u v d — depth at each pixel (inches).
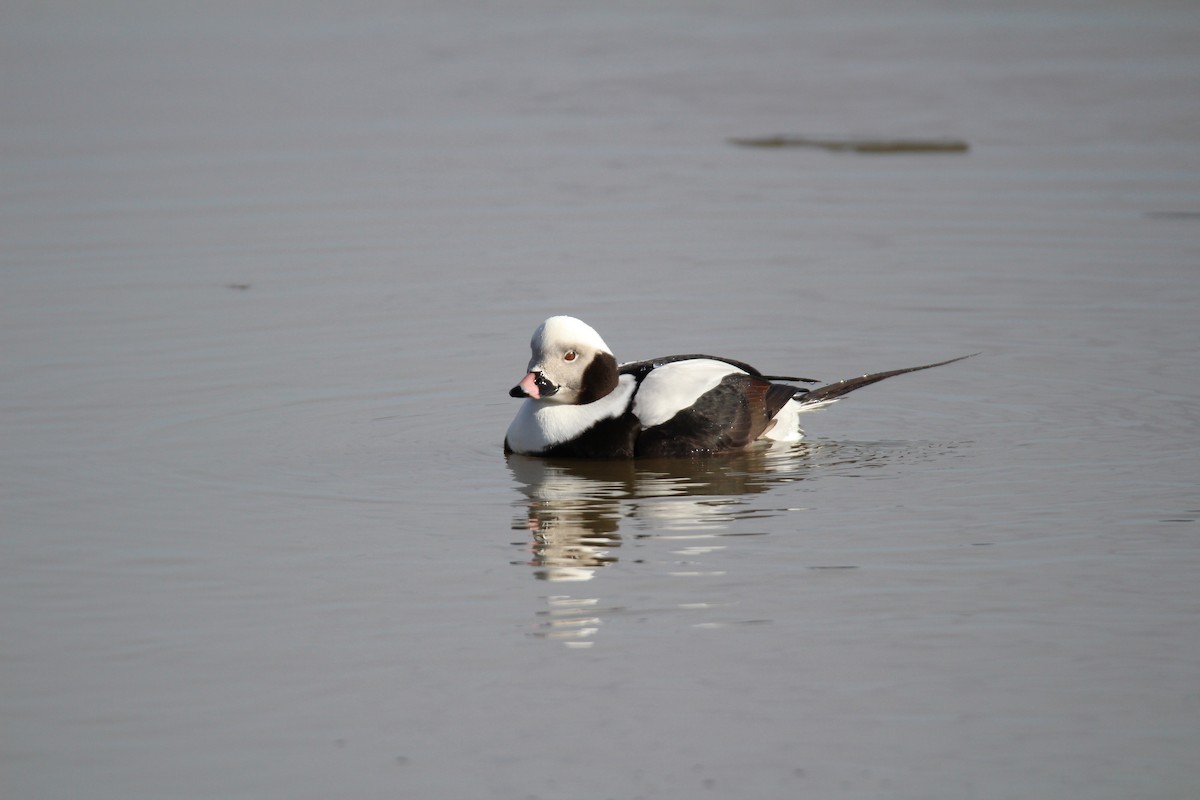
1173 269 793.6
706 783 322.0
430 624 401.7
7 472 530.6
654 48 1460.4
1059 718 346.3
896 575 430.3
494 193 988.6
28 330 713.6
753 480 522.0
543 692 362.0
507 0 1728.6
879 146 1097.4
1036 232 871.7
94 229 903.7
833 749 335.0
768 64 1378.0
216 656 383.6
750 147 1106.7
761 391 561.3
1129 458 534.0
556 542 461.4
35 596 422.6
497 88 1307.8
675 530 470.9
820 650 382.0
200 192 992.2
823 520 478.3
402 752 336.2
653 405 547.2
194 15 1641.2
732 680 366.9
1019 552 446.0
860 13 1616.6
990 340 691.4
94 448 558.3
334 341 698.2
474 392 629.6
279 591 425.1
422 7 1681.8
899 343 692.1
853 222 903.7
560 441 547.2
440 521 482.6
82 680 371.2
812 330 712.4
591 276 801.6
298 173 1041.5
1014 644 383.6
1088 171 1007.6
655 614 405.7
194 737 343.6
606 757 333.1
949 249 843.4
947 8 1631.4
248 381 641.6
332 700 359.9
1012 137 1106.1
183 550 457.4
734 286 782.5
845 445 563.2
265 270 819.4
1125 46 1398.9
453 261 833.5
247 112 1225.4
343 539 466.0
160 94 1288.1
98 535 469.7
